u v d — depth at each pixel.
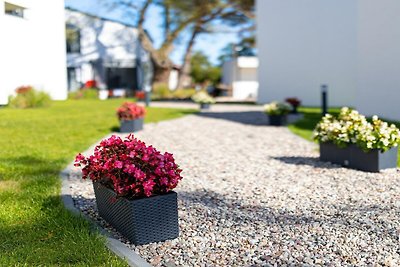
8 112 17.38
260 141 10.44
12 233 4.02
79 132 11.63
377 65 13.62
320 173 6.75
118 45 35.81
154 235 3.91
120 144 4.21
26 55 22.06
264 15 24.94
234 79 35.91
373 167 6.70
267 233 4.18
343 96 21.52
